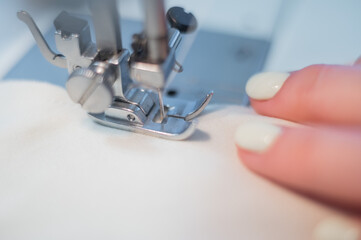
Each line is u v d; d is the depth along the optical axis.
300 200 0.12
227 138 0.14
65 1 0.14
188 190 0.12
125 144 0.13
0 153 0.13
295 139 0.12
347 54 0.20
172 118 0.14
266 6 0.22
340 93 0.13
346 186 0.11
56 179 0.12
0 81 0.16
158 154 0.13
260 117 0.15
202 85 0.18
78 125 0.14
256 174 0.12
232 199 0.12
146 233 0.11
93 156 0.13
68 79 0.12
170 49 0.12
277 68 0.20
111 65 0.12
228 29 0.20
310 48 0.20
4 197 0.12
